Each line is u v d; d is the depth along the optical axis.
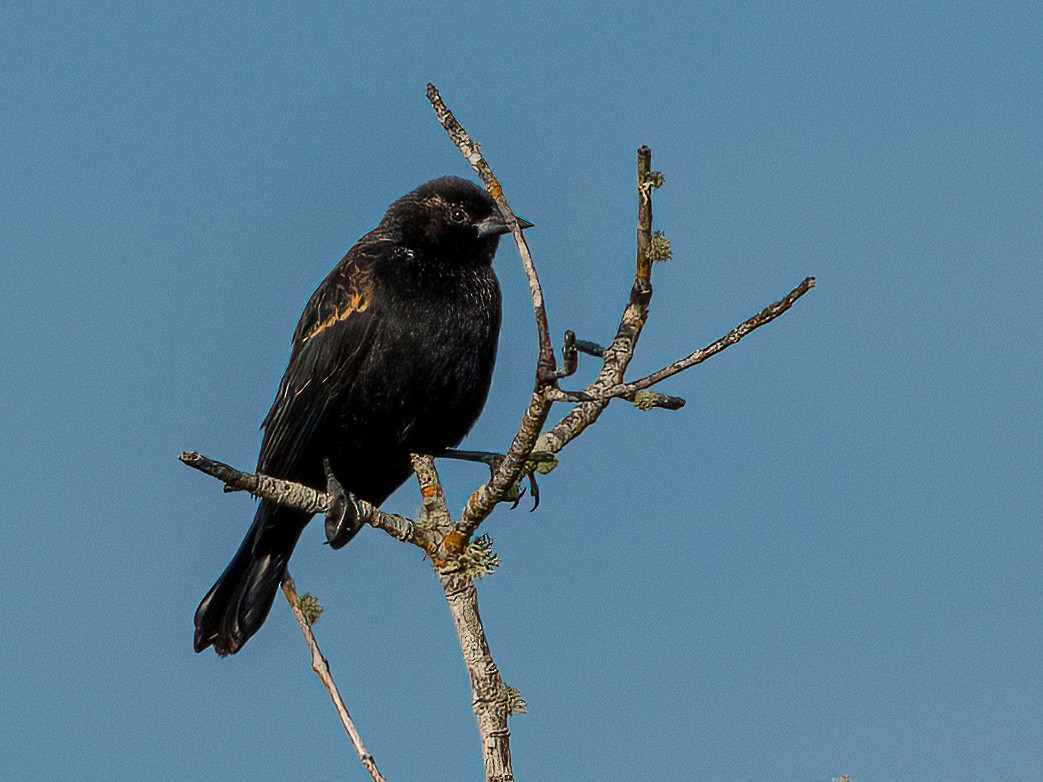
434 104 7.74
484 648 7.39
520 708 7.26
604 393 6.83
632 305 7.73
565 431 7.61
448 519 7.72
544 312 6.89
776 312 6.65
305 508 7.03
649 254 7.53
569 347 6.66
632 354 7.71
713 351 6.73
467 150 7.64
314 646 7.04
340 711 6.86
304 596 7.34
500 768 7.15
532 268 7.01
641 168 7.34
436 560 7.55
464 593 7.48
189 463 6.49
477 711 7.23
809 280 6.58
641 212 7.46
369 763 6.73
